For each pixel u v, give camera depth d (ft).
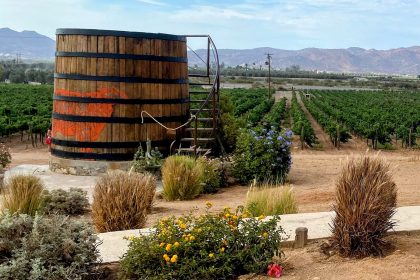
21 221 17.30
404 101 226.58
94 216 25.25
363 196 17.69
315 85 461.78
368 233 17.44
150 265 16.58
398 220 21.11
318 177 43.62
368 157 18.70
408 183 37.68
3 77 432.25
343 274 15.84
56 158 44.09
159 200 34.88
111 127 42.19
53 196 29.86
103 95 41.96
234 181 43.04
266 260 16.52
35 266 15.60
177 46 44.78
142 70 42.57
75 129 42.68
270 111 158.20
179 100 45.24
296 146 88.58
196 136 44.09
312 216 23.79
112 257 19.06
